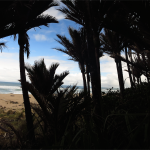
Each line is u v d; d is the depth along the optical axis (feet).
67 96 8.79
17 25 11.02
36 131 12.55
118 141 3.35
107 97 14.16
